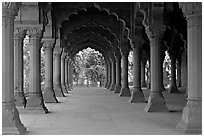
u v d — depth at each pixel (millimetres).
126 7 12797
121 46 15969
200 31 5543
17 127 5445
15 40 9773
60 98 15586
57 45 16016
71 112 9195
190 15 5578
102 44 23859
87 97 16344
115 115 8383
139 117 7914
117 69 20516
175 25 13625
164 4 9391
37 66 9258
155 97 9281
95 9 15391
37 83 9172
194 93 5613
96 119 7578
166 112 9008
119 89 20703
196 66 5562
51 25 12656
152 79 9383
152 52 9461
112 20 15570
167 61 34438
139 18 11516
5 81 5441
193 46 5578
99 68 40375
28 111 8891
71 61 28016
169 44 18891
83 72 40594
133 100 12617
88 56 40750
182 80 24109
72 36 19641
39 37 9359
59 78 16938
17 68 9828
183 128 5582
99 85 38031
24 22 9164
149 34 9477
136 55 12602
